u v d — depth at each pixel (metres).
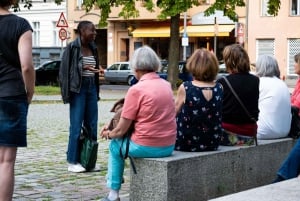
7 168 5.80
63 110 21.67
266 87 8.24
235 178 7.33
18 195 7.55
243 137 7.61
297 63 9.69
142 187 6.55
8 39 5.78
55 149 11.75
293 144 8.43
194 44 46.47
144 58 6.61
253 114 7.62
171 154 6.71
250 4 44.31
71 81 9.00
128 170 9.44
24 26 5.85
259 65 8.34
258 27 44.09
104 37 51.97
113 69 44.38
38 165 9.85
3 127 5.73
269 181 7.98
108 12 31.25
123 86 42.44
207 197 6.88
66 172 9.20
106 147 12.12
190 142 6.92
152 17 46.09
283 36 43.19
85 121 9.30
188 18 45.47
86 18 50.72
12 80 5.81
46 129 15.47
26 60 5.73
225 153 7.12
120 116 6.77
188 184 6.62
